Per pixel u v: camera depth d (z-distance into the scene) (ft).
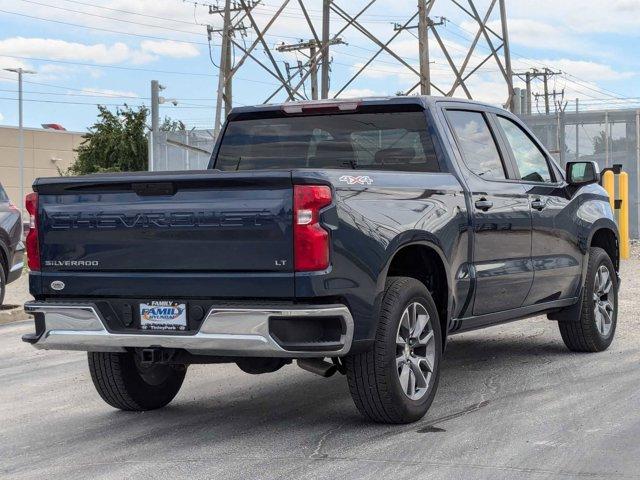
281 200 18.44
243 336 18.56
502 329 35.45
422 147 23.44
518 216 25.12
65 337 20.39
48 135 263.29
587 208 29.04
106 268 20.11
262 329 18.42
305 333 18.58
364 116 24.14
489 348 31.35
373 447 19.01
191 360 20.48
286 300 18.61
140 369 22.84
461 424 20.75
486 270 23.66
